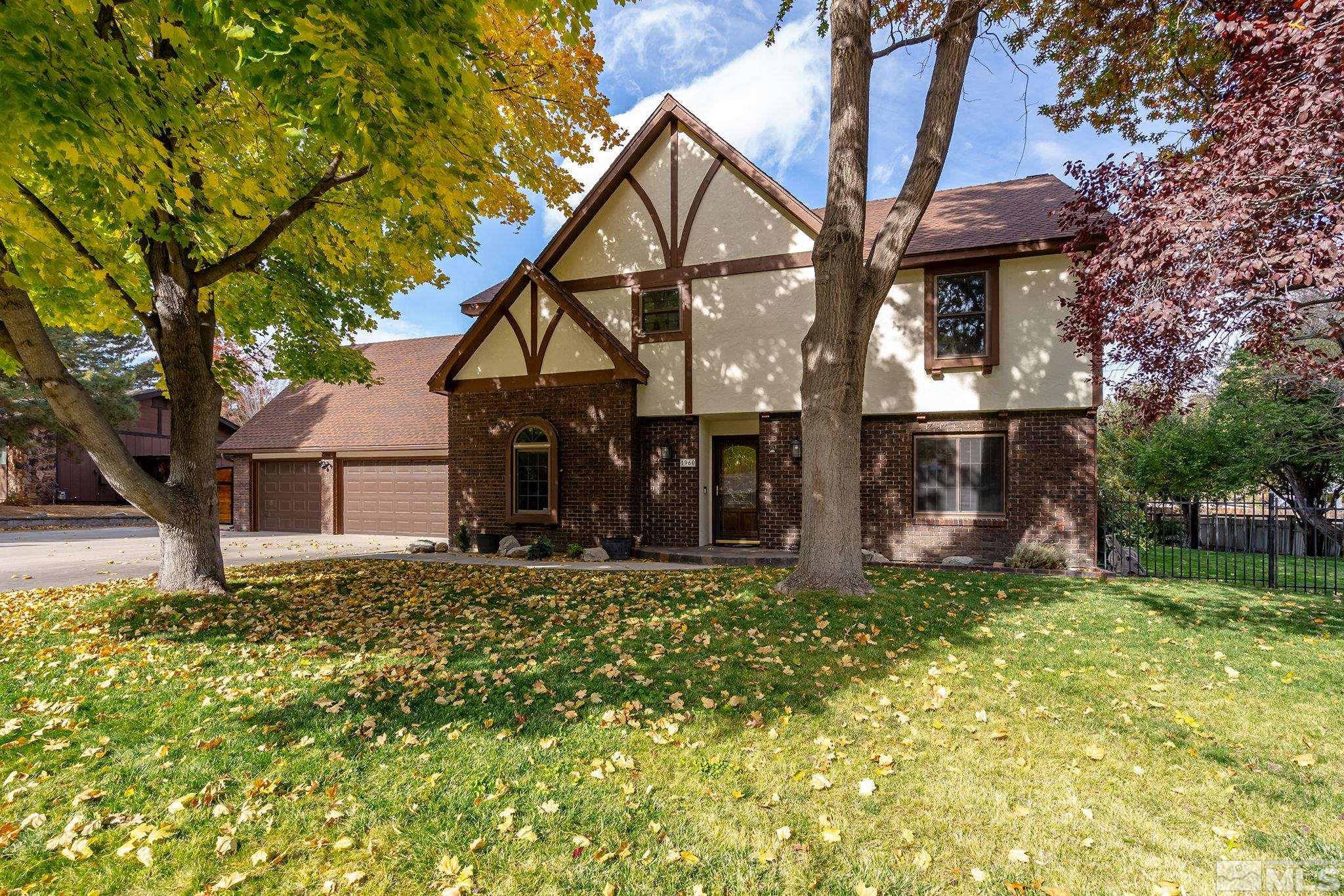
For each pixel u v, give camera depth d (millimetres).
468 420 13055
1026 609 6977
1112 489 15555
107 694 4691
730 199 11547
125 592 7895
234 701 4555
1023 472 10117
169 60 4605
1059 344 9836
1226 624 6410
